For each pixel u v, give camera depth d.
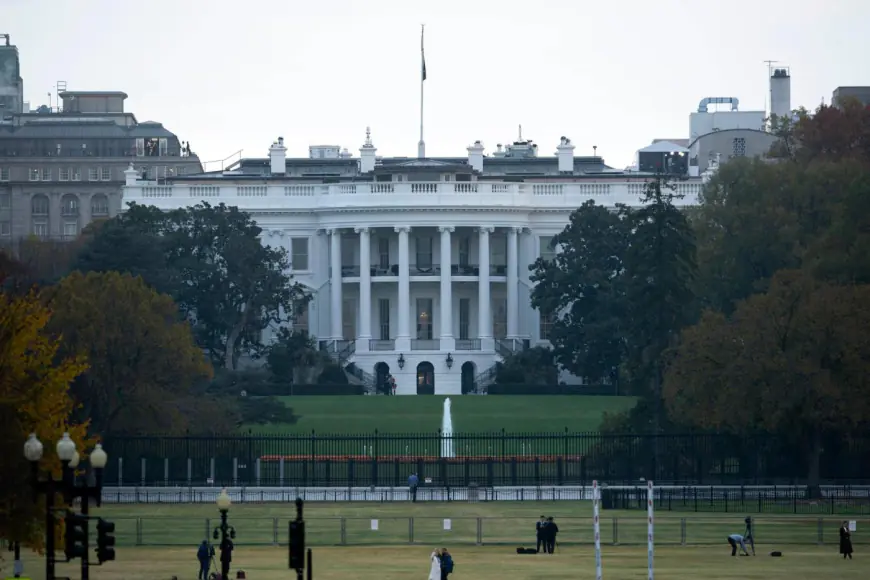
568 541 182.75
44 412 129.88
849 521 173.50
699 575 153.00
